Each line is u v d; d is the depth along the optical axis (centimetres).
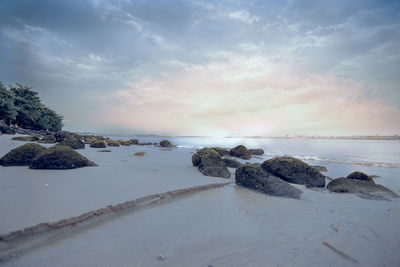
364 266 275
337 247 321
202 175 859
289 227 405
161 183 660
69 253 288
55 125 6075
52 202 421
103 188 546
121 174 738
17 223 322
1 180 570
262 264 278
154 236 349
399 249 317
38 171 700
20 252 279
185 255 296
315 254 304
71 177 638
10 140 1834
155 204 511
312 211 509
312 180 816
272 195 637
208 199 579
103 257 282
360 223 419
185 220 423
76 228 358
